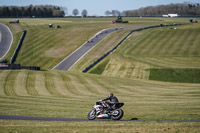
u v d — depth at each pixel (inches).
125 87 2148.1
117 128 625.9
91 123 705.0
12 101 1311.5
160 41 5049.2
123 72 3435.0
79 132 600.4
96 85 2215.8
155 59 3895.2
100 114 770.8
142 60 3858.3
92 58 4360.2
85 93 1829.5
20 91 1824.6
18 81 2159.2
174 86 2269.9
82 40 5792.3
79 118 844.0
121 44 5132.9
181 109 946.1
